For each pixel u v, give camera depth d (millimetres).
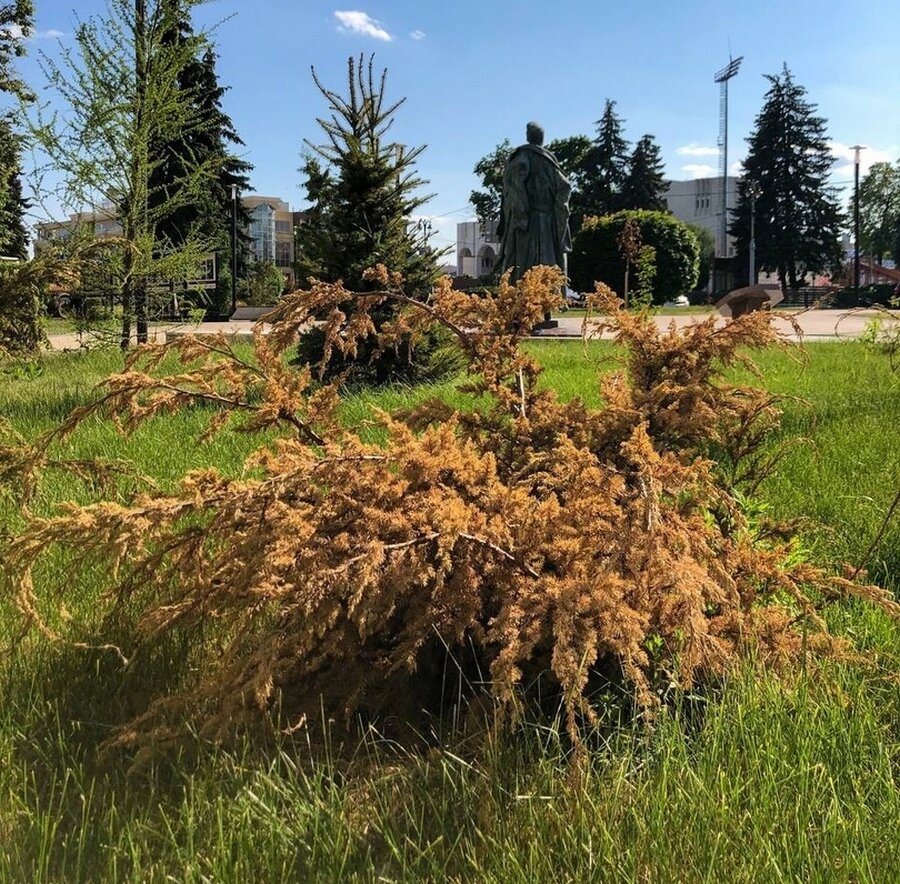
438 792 2061
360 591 2078
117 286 11828
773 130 78500
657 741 2117
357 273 9453
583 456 2422
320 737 2428
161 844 1904
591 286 39250
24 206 12367
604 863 1742
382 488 2420
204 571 2535
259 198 100500
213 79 33031
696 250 40094
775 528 3119
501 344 3201
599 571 2180
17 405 7770
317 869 1795
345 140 9883
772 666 2539
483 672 2611
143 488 4137
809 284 79188
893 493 4578
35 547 2381
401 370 9359
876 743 2209
